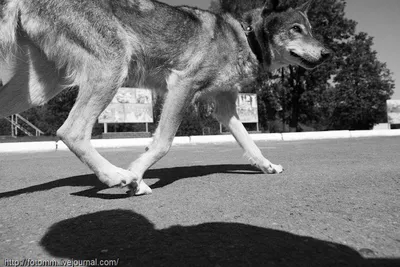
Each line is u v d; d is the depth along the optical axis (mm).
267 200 2631
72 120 2908
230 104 4191
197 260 1518
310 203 2504
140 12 3260
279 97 33688
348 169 4152
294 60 4344
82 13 2957
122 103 16719
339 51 32938
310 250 1602
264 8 4129
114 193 3145
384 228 1909
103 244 1769
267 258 1518
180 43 3480
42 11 2932
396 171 3900
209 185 3361
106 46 3023
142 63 3434
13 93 3455
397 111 25703
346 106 34938
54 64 3416
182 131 22203
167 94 3482
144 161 3152
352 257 1518
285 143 12656
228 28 3840
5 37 2916
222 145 12633
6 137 19531
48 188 3545
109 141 13039
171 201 2693
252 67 4031
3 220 2312
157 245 1722
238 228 1950
